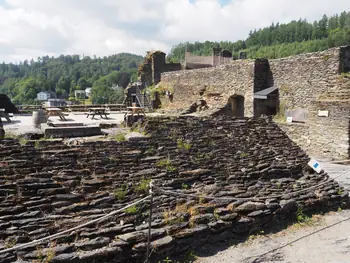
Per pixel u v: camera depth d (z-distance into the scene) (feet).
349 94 51.60
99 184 19.51
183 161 23.98
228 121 31.81
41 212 16.87
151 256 17.40
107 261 16.15
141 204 19.39
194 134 27.76
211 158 25.52
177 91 96.32
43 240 14.73
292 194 25.03
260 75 68.13
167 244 17.57
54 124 28.99
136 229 17.92
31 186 17.67
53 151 20.71
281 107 64.75
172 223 18.97
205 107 81.15
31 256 14.65
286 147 30.55
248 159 26.91
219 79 79.36
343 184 38.14
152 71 120.26
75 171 19.76
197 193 21.70
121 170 21.24
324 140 53.06
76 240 16.26
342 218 25.61
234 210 21.44
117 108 73.51
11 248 13.16
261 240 21.52
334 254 20.58
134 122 31.22
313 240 22.11
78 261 15.28
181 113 79.20
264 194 23.97
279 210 23.48
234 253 19.69
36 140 21.99
